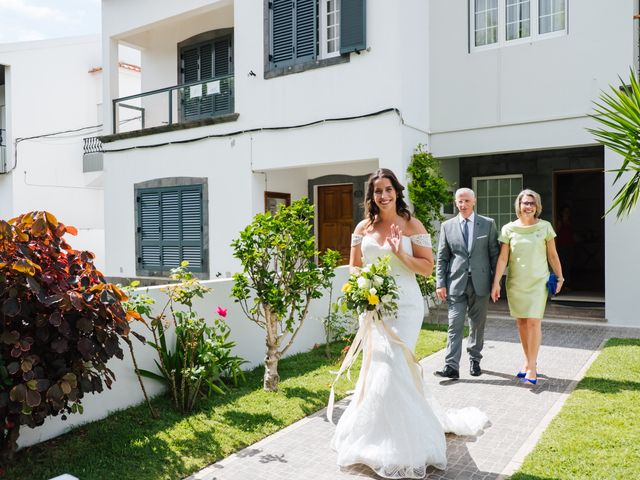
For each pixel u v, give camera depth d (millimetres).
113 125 12047
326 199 10836
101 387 3559
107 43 12031
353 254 3963
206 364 4574
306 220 4879
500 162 9969
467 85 8508
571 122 7680
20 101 16203
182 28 12531
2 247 3324
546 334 6922
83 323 3305
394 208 3732
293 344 6199
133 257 11648
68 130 17266
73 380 3230
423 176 8117
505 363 5633
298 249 4812
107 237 12094
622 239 7363
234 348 5391
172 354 4715
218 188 10172
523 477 3062
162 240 11109
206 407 4387
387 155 8156
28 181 16328
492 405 4391
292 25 9133
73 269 3557
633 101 4508
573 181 12680
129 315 3877
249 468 3367
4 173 16188
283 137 9266
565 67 7703
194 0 10531
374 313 3531
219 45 11898
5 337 3076
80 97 17578
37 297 3102
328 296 6777
